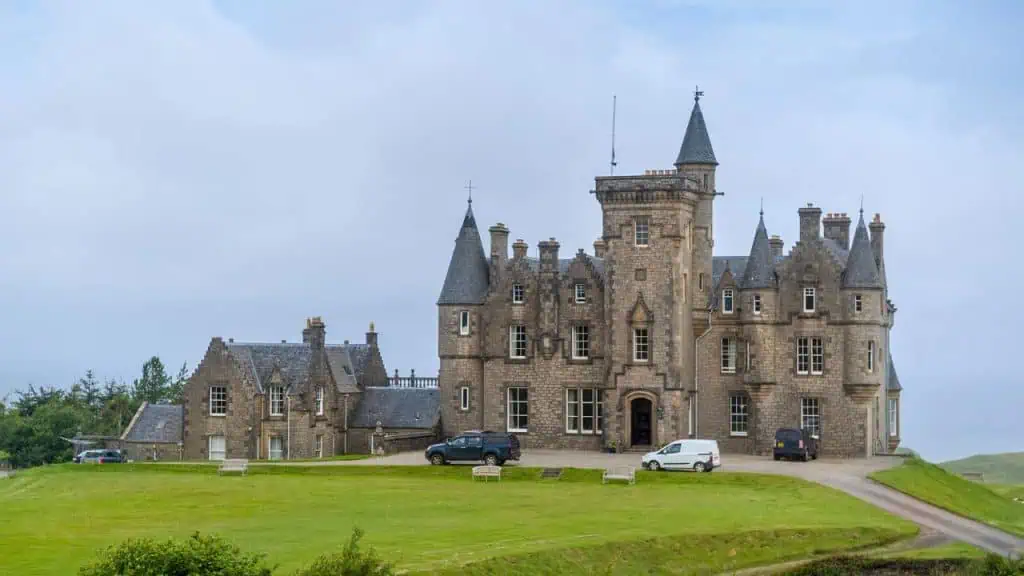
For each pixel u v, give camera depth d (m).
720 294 128.88
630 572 78.06
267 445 132.88
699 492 102.12
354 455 133.12
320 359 135.75
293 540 79.19
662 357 124.81
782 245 134.12
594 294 129.00
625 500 97.62
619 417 126.00
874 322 124.25
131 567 60.06
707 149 129.00
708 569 80.88
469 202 135.50
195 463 120.75
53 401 181.12
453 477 111.31
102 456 134.25
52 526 85.31
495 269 132.25
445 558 73.94
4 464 167.75
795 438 119.69
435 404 138.12
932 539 89.94
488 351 131.88
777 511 94.06
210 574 60.16
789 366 125.94
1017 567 77.56
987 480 190.50
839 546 86.81
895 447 141.25
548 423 129.88
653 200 125.00
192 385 135.00
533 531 83.75
